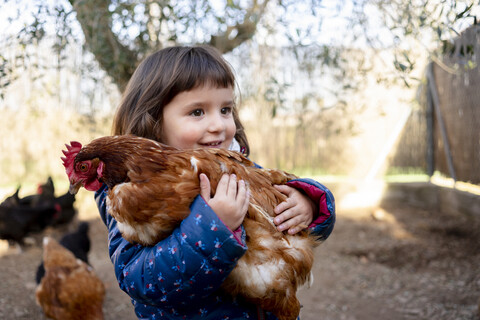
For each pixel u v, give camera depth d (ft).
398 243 20.62
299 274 4.78
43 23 11.52
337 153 31.89
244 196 4.58
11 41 11.49
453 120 25.11
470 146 23.49
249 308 5.17
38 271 13.64
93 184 4.89
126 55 14.92
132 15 13.05
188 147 5.53
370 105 27.27
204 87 5.48
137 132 5.70
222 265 4.30
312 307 14.17
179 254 4.32
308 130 30.83
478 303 13.25
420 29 10.95
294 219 4.98
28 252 20.11
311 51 16.51
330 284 16.08
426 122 29.09
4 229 19.81
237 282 4.66
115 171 4.61
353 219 25.26
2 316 13.05
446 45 9.53
